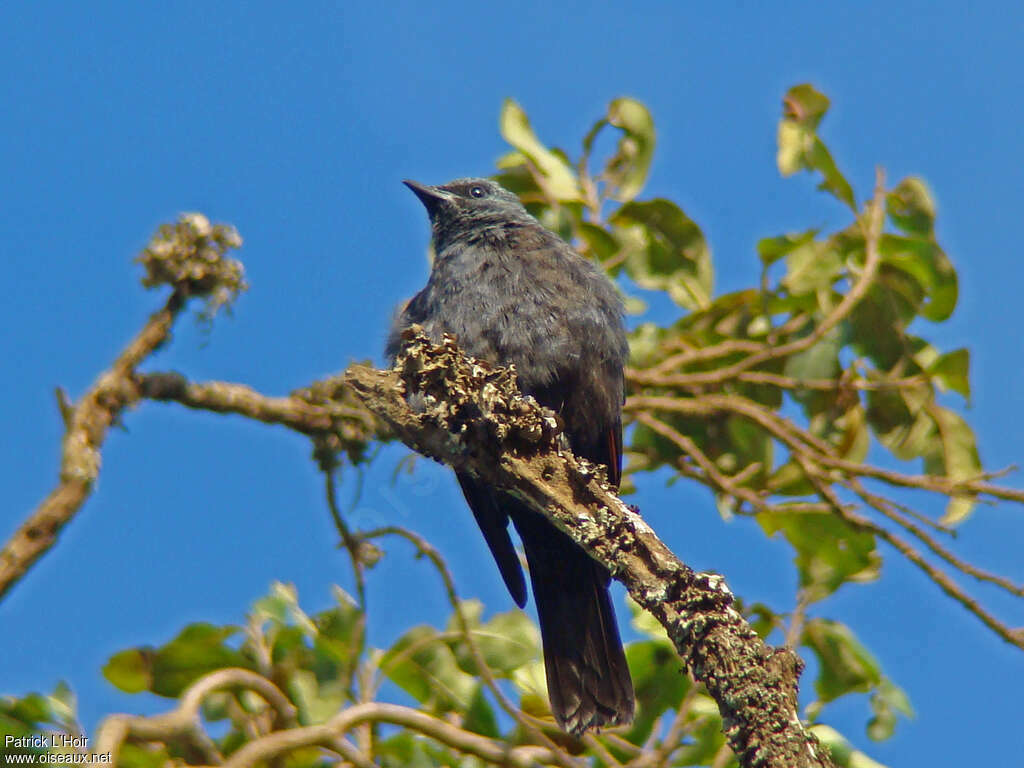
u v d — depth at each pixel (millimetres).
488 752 9250
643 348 13211
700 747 10047
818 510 11820
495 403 8039
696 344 13219
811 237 13117
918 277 13008
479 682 10328
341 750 8766
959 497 11648
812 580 12156
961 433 12820
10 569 7531
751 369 13305
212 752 8297
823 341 12938
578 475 7871
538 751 9461
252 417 10031
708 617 6801
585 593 10414
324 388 10484
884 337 13031
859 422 12836
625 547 7352
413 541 10078
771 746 6387
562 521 7793
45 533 7680
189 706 8328
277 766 9219
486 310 11344
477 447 8195
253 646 10031
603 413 11570
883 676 11109
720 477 12016
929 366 12938
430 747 10148
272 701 8977
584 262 11805
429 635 10195
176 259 8664
